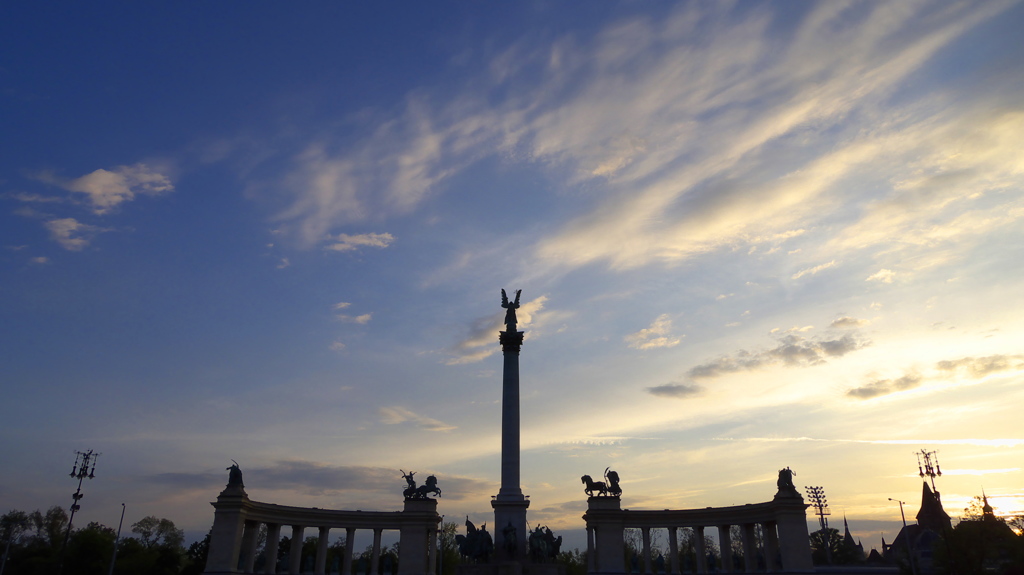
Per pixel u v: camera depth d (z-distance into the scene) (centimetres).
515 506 8375
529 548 8181
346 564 9438
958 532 10131
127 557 11394
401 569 9350
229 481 8888
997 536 9925
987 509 10362
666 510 9738
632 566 9744
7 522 13662
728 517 9550
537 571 7900
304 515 9406
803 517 8938
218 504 8725
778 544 9044
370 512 9619
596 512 9612
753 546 9562
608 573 9331
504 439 8756
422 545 9444
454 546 14900
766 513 9181
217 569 8431
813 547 17188
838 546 17025
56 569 10631
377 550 9550
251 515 8938
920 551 15462
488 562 8156
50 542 12900
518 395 9019
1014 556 9594
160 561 11762
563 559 15675
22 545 12838
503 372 9144
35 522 14062
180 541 14700
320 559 9456
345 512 9569
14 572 10762
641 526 9825
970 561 9919
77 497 10350
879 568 12506
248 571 8994
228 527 8606
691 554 16525
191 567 12194
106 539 11144
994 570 10244
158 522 14638
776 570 9106
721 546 9644
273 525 9338
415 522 9562
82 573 10656
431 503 9712
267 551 9231
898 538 18075
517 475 8581
